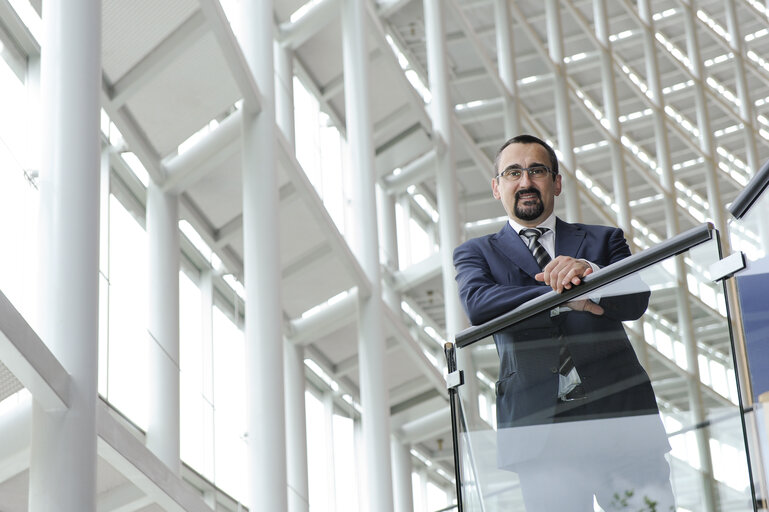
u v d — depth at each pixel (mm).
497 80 18984
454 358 3391
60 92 5539
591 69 23078
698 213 26281
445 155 16562
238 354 11938
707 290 2752
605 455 2893
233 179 11156
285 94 13164
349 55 13211
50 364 4895
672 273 2795
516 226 3627
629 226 21703
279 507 8578
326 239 13055
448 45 18594
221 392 11297
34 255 7008
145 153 9969
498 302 3262
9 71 7605
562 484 2988
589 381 2955
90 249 5359
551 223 3604
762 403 2594
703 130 26328
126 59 9188
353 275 12367
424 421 17797
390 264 16656
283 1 13359
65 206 5359
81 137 5492
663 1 27094
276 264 9281
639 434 2812
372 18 14742
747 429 2588
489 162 18203
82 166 5453
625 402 2855
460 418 3332
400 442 17875
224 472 10633
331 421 15156
